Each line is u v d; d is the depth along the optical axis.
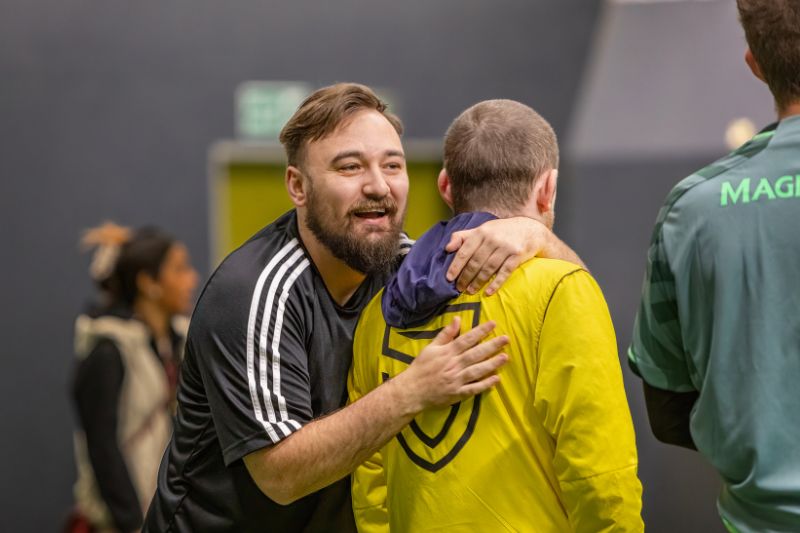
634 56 8.62
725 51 8.49
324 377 3.44
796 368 2.72
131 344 5.95
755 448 2.74
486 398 3.01
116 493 5.76
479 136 3.21
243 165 9.07
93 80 8.69
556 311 2.94
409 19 9.21
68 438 8.47
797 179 2.75
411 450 3.13
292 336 3.34
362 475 3.39
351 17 9.10
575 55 9.41
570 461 2.88
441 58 9.27
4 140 8.56
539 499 2.98
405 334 3.21
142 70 8.77
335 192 3.33
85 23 8.68
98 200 8.69
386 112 3.50
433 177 9.43
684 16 8.68
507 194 3.20
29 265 8.55
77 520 6.12
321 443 3.11
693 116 8.36
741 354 2.78
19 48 8.59
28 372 8.48
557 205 8.90
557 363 2.91
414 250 3.27
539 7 9.37
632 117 8.44
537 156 3.20
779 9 2.75
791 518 2.71
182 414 3.58
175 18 8.83
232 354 3.27
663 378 3.06
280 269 3.40
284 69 9.00
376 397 3.07
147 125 8.79
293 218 3.60
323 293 3.48
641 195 8.29
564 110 9.41
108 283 6.21
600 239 8.29
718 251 2.81
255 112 8.95
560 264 3.02
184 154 8.85
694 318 2.89
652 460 7.70
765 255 2.75
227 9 8.91
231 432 3.26
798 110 2.81
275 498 3.27
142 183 8.77
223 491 3.49
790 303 2.73
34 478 8.44
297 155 3.42
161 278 6.18
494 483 2.98
